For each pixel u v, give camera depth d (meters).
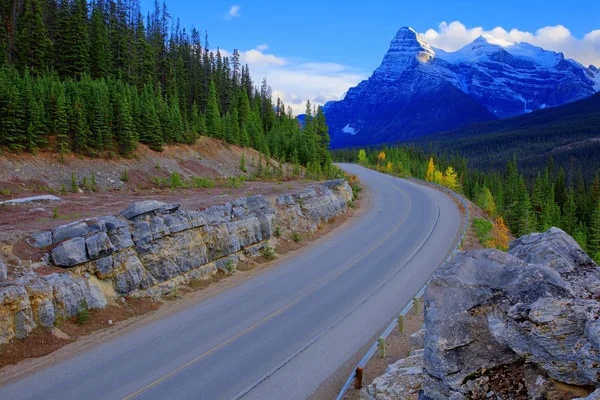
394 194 54.69
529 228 76.69
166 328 17.66
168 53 73.94
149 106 47.81
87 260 18.44
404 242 31.23
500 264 9.41
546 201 92.31
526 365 7.90
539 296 7.73
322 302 20.20
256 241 27.94
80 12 58.44
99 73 58.34
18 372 13.98
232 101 85.75
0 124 33.62
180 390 13.02
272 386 13.23
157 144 47.22
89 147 39.50
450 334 8.18
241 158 57.00
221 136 61.78
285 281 23.61
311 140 71.62
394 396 9.95
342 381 13.40
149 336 16.88
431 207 44.97
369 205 47.81
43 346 15.34
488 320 8.14
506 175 135.38
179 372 14.08
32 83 41.66
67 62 56.47
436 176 98.50
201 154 53.41
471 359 8.07
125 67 65.12
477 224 35.66
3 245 17.14
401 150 142.75
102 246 18.89
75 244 18.19
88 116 40.06
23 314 15.31
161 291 20.81
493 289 8.46
